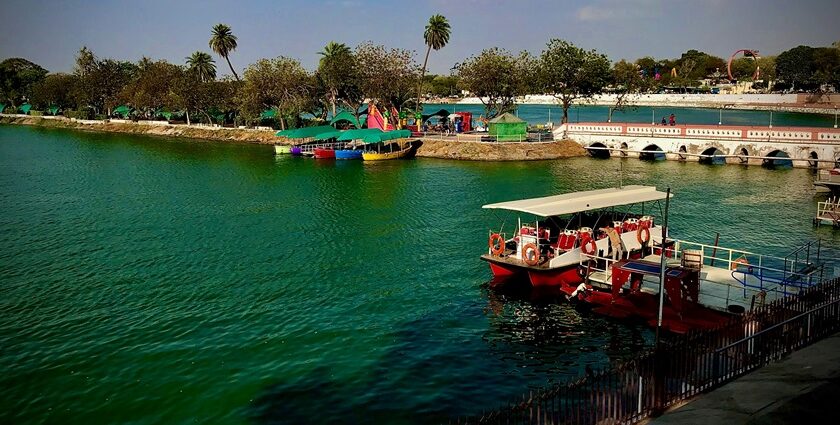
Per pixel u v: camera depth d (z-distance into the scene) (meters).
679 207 61.97
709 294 32.78
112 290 39.34
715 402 19.95
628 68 130.38
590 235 38.12
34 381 27.59
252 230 54.59
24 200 69.44
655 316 31.47
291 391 26.22
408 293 38.28
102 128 173.62
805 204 62.75
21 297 38.16
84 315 35.22
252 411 24.70
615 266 33.06
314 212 61.97
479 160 101.25
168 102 162.88
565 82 119.25
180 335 32.28
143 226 56.47
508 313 34.88
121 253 47.75
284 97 136.50
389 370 28.03
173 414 24.72
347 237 51.88
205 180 82.94
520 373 27.62
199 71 179.25
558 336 31.73
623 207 61.03
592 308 34.56
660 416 19.67
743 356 22.45
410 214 60.53
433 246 48.88
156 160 104.81
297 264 44.41
